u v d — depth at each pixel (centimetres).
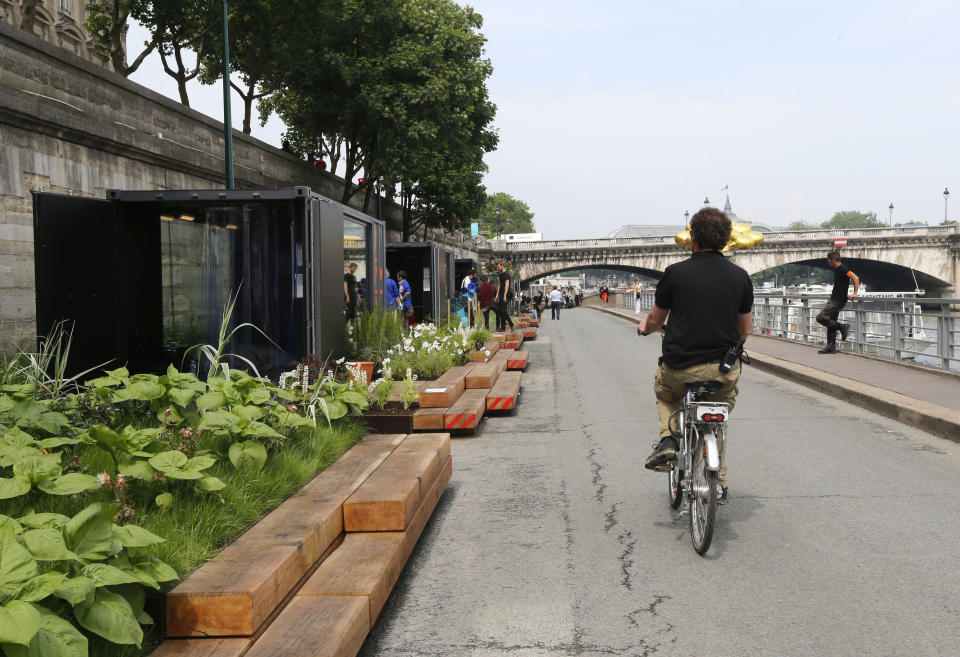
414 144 3147
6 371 601
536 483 659
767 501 579
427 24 3294
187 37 2786
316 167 2984
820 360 1488
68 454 461
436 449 584
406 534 441
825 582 416
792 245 8119
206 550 341
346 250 1093
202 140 1955
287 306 950
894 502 567
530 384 1359
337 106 3159
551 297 4316
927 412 856
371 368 1004
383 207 4219
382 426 795
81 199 862
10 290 1185
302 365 779
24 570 238
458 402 947
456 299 2277
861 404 1030
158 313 947
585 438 856
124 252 920
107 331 891
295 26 2766
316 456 533
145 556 300
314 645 291
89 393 564
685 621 372
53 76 1302
